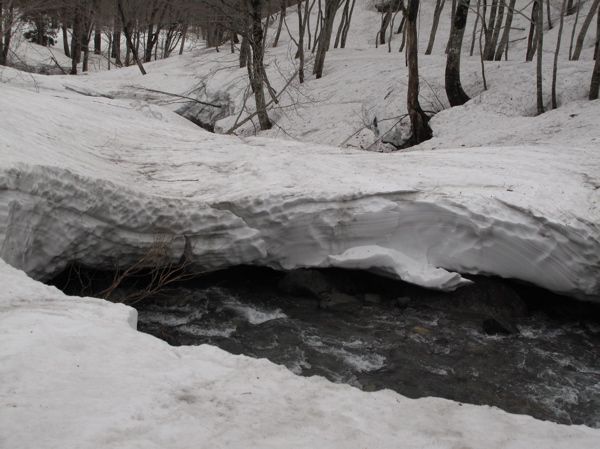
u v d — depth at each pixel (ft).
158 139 35.19
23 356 10.71
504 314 25.05
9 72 51.21
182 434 8.98
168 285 26.08
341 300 25.85
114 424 8.92
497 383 20.29
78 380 10.22
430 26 89.86
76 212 21.58
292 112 59.62
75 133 30.76
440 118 46.47
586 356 22.54
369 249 25.86
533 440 9.98
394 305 25.75
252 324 23.70
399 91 52.34
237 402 10.22
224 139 37.63
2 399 9.23
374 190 25.55
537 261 24.63
